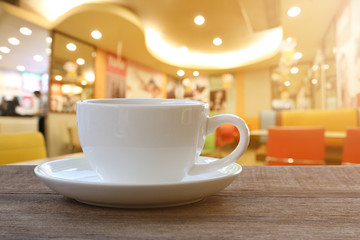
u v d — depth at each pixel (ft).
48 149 20.62
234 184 1.48
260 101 34.81
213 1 17.58
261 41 26.53
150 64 32.30
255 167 1.93
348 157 8.43
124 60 29.25
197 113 1.15
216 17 20.18
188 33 23.91
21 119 20.44
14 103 30.01
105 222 0.86
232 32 23.70
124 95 29.25
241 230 0.79
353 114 15.78
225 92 37.22
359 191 1.33
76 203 1.10
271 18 19.66
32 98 33.76
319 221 0.88
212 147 10.18
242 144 1.26
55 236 0.73
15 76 32.42
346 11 16.87
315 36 24.22
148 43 26.50
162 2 17.78
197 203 1.11
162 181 1.17
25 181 1.54
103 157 1.13
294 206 1.07
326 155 14.89
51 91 20.88
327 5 18.85
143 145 1.07
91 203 1.06
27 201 1.13
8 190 1.34
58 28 20.39
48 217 0.91
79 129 1.20
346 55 17.02
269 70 34.30
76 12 17.66
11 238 0.71
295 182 1.52
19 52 26.16
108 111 1.07
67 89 22.24
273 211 1.00
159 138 1.07
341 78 18.39
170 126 1.08
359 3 14.11
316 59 27.07
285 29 22.84
